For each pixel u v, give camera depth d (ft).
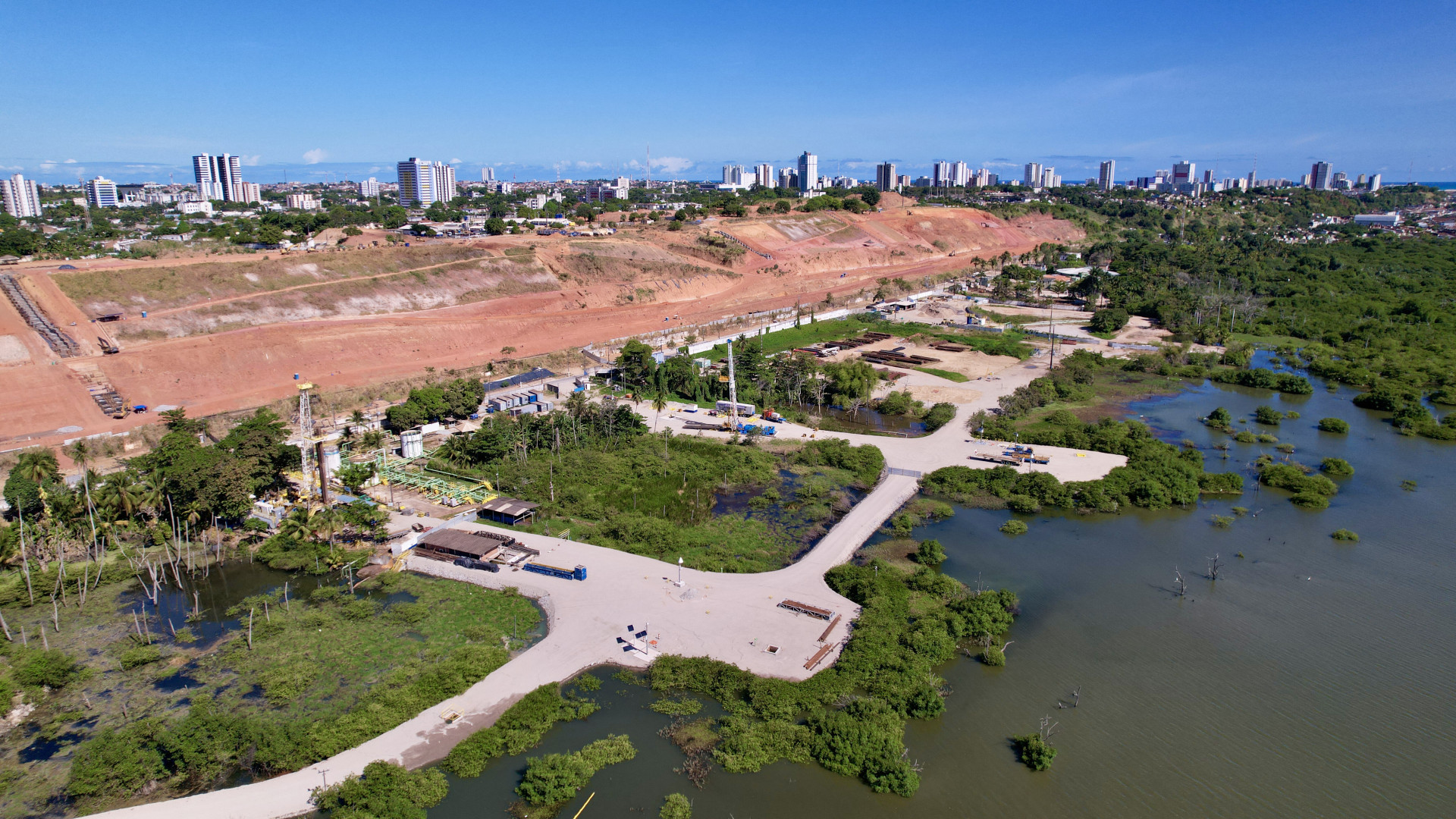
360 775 236.43
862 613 318.45
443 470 481.46
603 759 242.78
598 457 503.20
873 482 470.39
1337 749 251.39
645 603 329.52
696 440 543.80
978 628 308.81
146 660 297.94
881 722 255.09
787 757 245.65
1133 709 270.05
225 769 242.58
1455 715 266.98
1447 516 422.82
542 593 338.95
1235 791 234.38
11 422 486.79
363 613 327.67
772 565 370.12
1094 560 376.89
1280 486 460.55
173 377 570.46
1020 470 476.95
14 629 319.47
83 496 384.06
